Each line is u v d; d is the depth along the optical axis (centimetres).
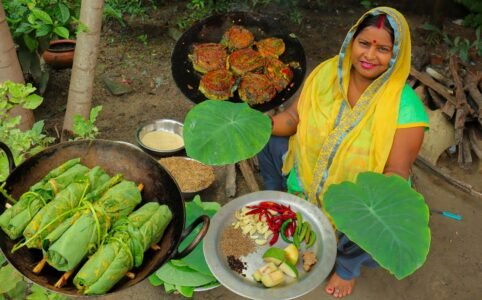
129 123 407
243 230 262
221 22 373
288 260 245
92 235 183
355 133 254
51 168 204
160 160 346
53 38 425
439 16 530
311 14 575
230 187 350
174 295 289
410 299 300
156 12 541
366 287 303
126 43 496
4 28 310
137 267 186
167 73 465
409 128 245
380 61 235
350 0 596
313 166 278
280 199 273
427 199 363
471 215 354
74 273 181
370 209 208
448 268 318
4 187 190
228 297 292
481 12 547
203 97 342
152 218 191
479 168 388
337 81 262
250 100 338
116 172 213
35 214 186
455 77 396
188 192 326
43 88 401
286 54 363
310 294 294
